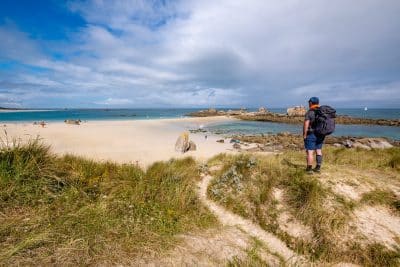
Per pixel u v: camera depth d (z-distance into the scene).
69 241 3.24
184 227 4.33
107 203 4.38
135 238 3.60
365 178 6.43
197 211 5.14
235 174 7.05
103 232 3.58
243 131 36.88
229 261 3.48
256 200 5.88
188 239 3.91
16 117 64.25
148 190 5.20
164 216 4.47
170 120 56.00
